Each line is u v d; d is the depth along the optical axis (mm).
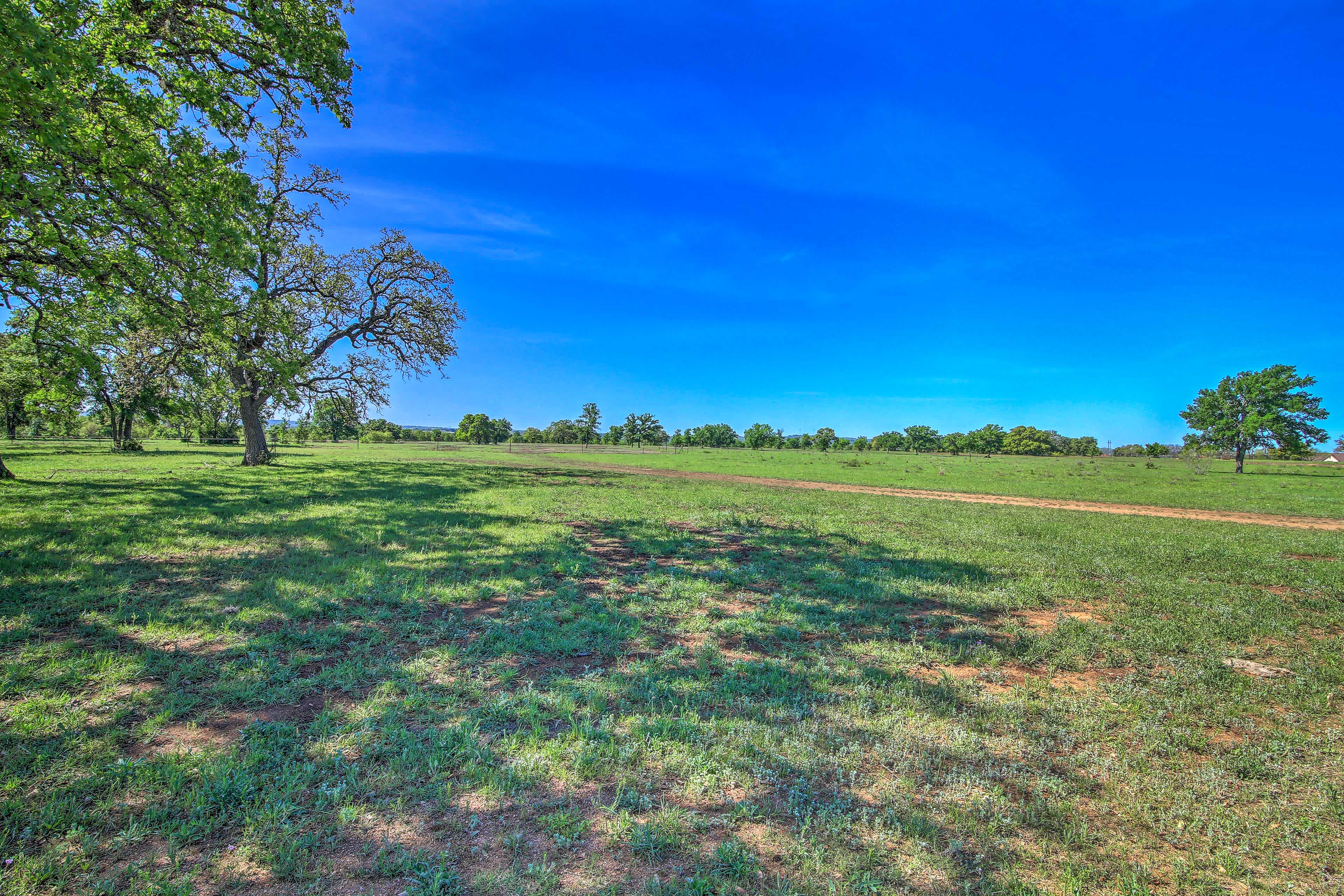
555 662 5414
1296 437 48906
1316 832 3297
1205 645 6391
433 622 6316
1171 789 3670
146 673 4664
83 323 12305
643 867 2812
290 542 9977
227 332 12820
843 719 4449
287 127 12844
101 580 7043
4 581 6770
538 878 2686
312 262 27234
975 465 59625
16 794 3105
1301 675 5594
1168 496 27641
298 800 3197
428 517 13484
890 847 3031
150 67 10898
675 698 4691
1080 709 4762
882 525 15477
